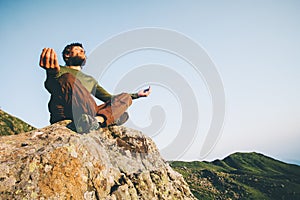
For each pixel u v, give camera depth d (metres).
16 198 3.36
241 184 59.31
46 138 4.19
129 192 4.83
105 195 4.26
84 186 3.96
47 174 3.67
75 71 4.46
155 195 5.62
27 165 3.64
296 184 64.25
